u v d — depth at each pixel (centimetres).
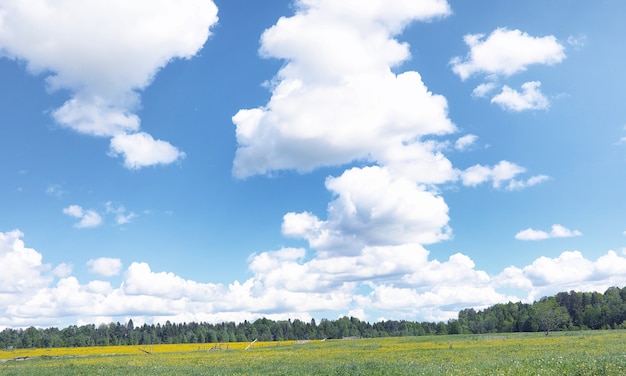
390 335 17788
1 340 15712
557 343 5578
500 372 2589
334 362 4000
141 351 8288
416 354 4712
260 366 3834
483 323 16275
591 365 2595
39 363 5188
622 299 17012
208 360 4906
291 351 6400
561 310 13312
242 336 16900
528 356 3709
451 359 3866
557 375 2428
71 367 4275
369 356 4725
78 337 15462
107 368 4047
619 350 3981
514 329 15188
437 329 17038
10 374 3738
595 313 14600
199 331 16400
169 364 4503
